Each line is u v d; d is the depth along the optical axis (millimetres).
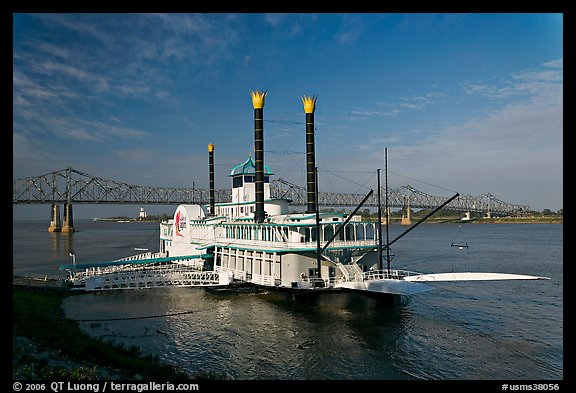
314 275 47312
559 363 29719
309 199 66188
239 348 32781
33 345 26281
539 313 43062
